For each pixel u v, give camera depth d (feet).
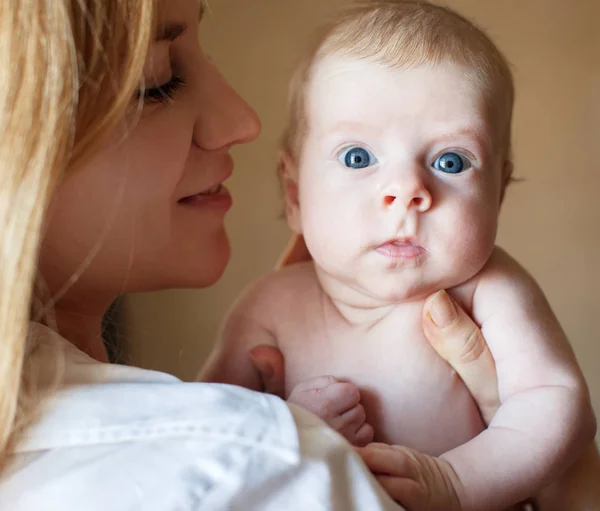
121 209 2.50
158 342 5.93
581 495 3.01
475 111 2.77
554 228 6.91
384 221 2.71
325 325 3.02
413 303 2.87
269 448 1.87
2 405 1.88
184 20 2.72
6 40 1.85
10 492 1.82
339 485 1.92
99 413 1.92
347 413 2.72
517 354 2.77
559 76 6.77
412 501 2.29
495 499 2.48
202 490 1.76
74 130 2.00
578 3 6.68
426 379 2.82
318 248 2.91
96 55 2.09
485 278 2.90
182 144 2.65
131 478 1.78
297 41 6.44
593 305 6.91
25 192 1.89
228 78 6.53
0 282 1.89
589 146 6.82
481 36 2.96
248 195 6.57
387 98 2.74
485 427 2.90
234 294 6.48
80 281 2.62
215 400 1.97
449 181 2.76
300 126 3.07
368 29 2.88
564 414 2.61
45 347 2.15
